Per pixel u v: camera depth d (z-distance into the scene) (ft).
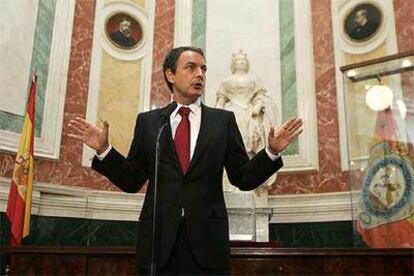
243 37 18.80
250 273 11.28
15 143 14.51
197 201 5.65
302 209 16.29
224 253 5.58
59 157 15.65
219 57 18.54
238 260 11.37
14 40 14.93
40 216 14.66
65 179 15.66
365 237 13.85
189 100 6.41
